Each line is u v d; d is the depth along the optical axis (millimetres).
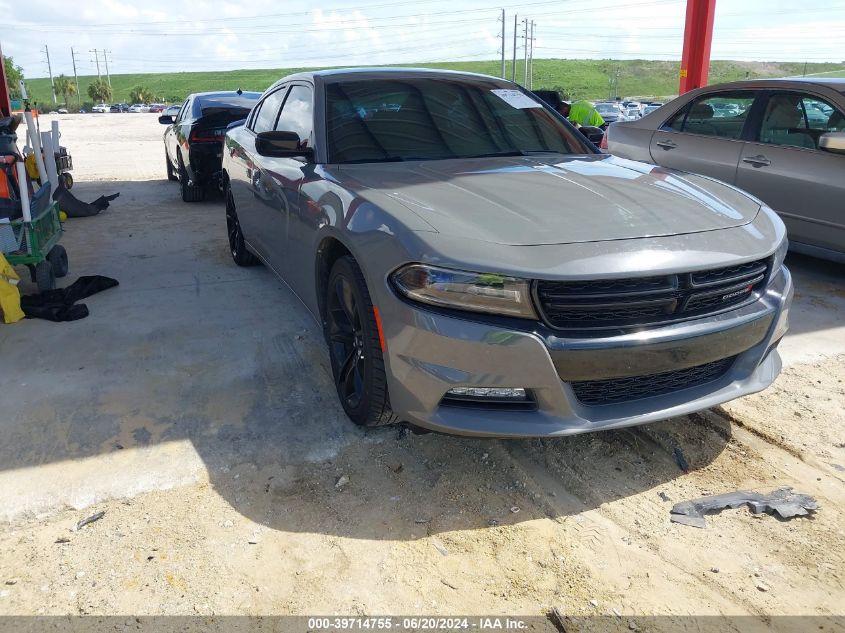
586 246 2318
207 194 9000
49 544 2268
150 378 3473
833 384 3455
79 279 4988
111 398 3256
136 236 6902
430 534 2324
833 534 2326
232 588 2078
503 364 2266
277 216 3848
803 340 4062
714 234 2518
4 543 2275
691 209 2699
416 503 2490
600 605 2018
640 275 2246
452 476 2652
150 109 106750
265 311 4480
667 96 162750
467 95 3912
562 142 3789
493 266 2230
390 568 2164
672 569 2166
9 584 2094
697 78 10508
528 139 3705
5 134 5941
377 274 2471
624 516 2422
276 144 3369
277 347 3865
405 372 2412
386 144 3441
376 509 2453
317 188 3152
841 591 2074
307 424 3020
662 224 2523
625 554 2230
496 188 2816
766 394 3344
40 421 3039
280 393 3311
